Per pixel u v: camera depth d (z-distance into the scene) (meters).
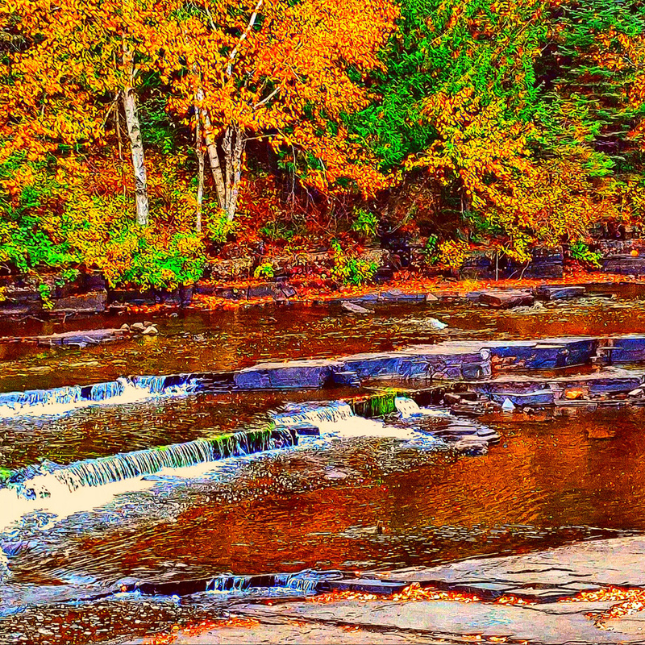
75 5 27.78
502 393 19.62
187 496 14.70
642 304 27.84
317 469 15.84
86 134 28.89
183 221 30.59
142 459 15.55
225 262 29.33
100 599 11.24
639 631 9.38
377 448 16.88
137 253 27.83
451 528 13.41
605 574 10.98
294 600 10.87
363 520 13.77
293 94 31.09
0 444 16.03
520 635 9.38
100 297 26.86
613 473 15.58
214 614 10.62
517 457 16.41
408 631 9.62
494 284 31.30
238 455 16.53
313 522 13.70
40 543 13.07
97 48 31.20
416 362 20.39
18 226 27.45
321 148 30.88
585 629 9.45
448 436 17.42
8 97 29.34
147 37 28.39
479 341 21.75
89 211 28.50
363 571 11.91
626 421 18.28
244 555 12.59
